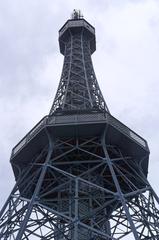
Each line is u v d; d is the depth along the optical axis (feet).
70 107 187.93
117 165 155.12
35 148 160.35
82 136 156.35
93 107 186.39
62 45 252.83
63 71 216.54
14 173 168.25
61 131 154.51
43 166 144.36
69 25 249.75
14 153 165.17
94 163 154.81
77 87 201.67
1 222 140.46
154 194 145.28
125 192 159.53
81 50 236.02
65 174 142.61
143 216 138.62
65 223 136.36
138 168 159.63
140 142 163.43
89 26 255.50
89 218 134.51
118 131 155.63
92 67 223.71
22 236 125.18
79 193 147.95
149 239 131.85
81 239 132.87
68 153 155.84
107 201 142.82
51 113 175.22
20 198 144.15
